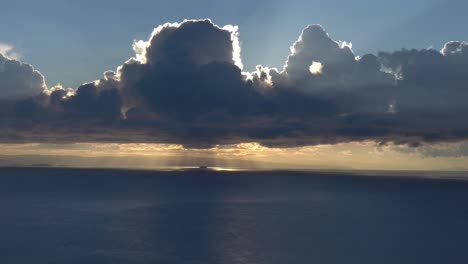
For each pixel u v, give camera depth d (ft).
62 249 290.35
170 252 287.48
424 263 267.18
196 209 503.61
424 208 538.06
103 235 336.08
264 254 284.82
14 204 526.16
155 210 488.85
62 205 521.65
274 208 522.88
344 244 315.37
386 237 341.82
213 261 268.41
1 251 282.77
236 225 392.47
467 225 404.57
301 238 334.65
